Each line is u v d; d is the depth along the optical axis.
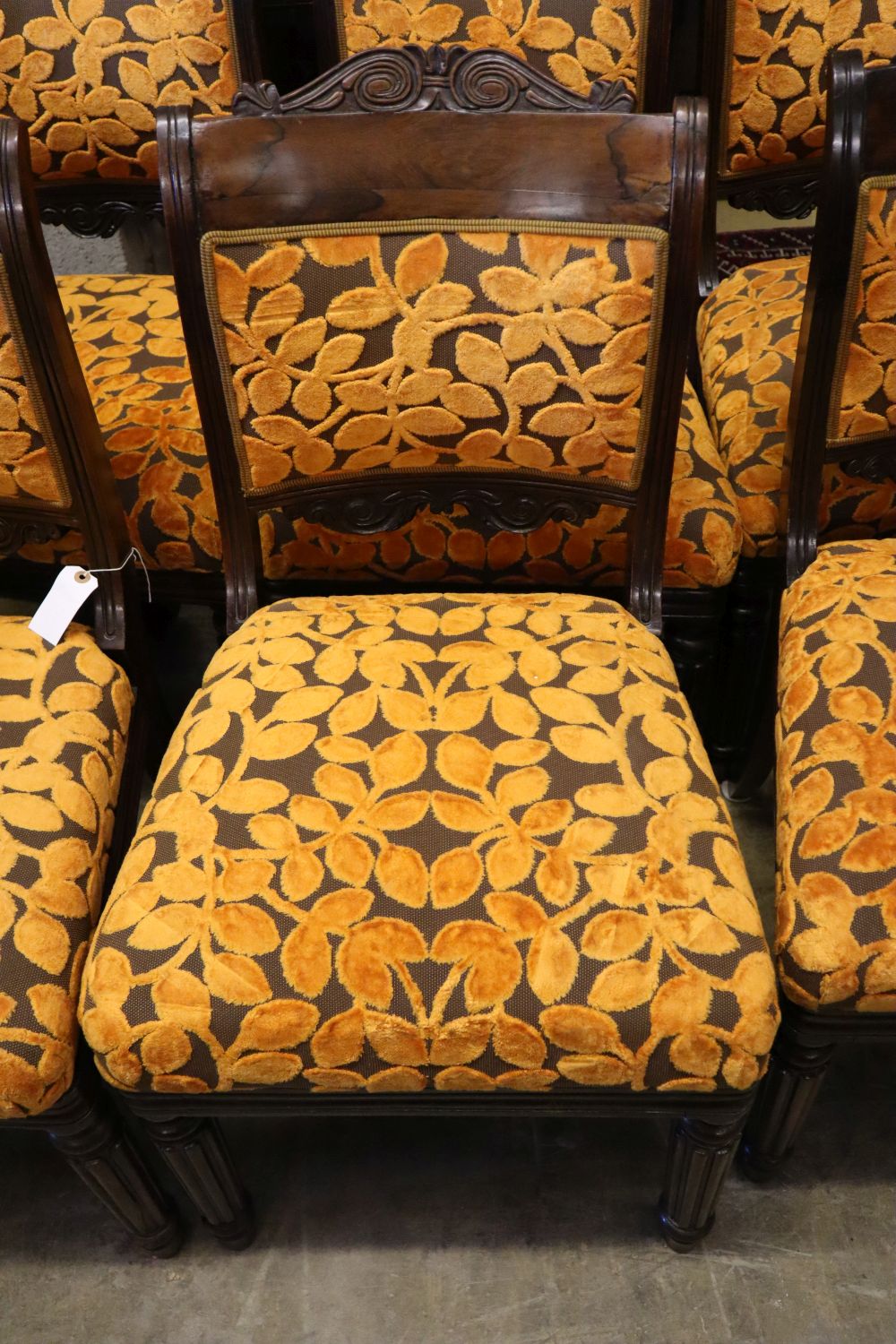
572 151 0.73
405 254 0.76
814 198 1.20
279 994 0.64
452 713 0.77
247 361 0.79
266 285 0.77
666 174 0.73
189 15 1.04
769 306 1.18
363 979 0.64
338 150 0.74
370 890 0.67
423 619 0.86
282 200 0.75
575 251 0.76
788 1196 0.92
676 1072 0.65
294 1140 0.97
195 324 0.79
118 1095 0.78
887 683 0.79
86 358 1.13
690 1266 0.88
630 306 0.77
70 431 0.81
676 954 0.65
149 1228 0.85
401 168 0.74
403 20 1.05
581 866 0.68
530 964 0.64
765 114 1.12
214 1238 0.91
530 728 0.76
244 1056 0.65
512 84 0.72
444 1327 0.85
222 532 0.89
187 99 1.08
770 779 1.24
